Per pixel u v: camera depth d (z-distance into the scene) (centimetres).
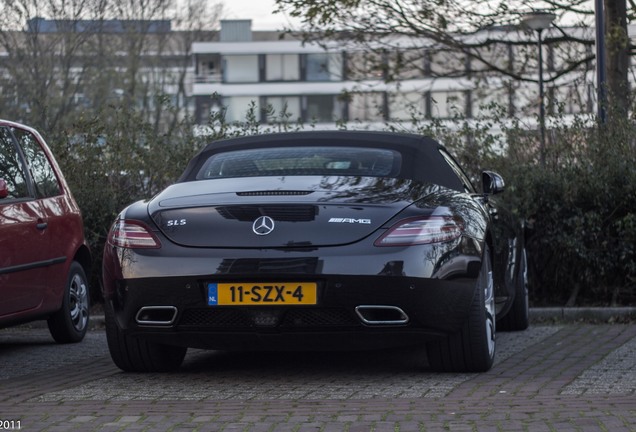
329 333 680
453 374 737
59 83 4194
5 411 609
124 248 705
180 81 6309
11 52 4044
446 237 692
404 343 693
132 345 748
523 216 1170
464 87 2434
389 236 679
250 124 1309
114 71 4750
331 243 676
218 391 680
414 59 2294
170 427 553
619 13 1975
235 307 677
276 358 838
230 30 9281
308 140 803
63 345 996
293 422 561
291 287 672
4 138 918
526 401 615
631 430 523
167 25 6069
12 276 865
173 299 686
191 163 802
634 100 1261
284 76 9288
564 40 2242
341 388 684
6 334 1099
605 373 733
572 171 1185
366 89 2330
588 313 1116
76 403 634
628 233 1150
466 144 1253
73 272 1009
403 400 628
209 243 686
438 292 682
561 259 1184
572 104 1869
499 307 868
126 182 1292
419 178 753
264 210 689
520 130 1237
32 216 917
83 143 1293
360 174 748
